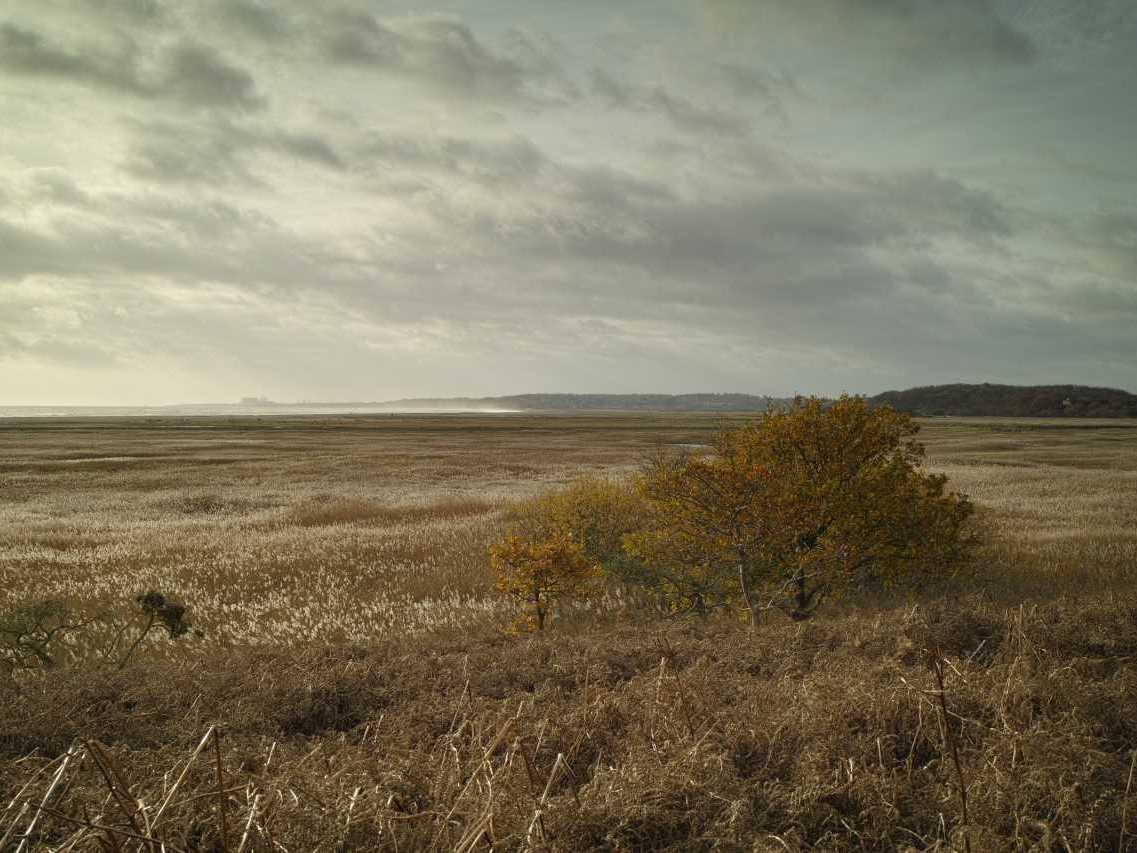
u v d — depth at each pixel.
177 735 5.30
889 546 12.19
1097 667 6.08
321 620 13.82
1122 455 56.78
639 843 3.50
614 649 7.42
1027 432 92.06
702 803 3.67
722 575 12.85
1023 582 13.46
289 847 3.35
